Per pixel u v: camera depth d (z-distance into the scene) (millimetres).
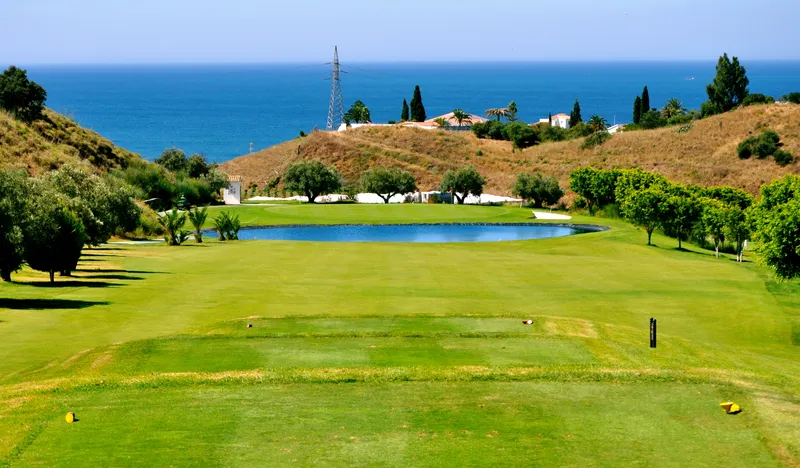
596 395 14773
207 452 11805
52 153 75875
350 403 14172
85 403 13969
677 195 58688
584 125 147500
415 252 48469
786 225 28328
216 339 18891
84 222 43562
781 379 16359
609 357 17688
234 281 33281
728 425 13219
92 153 87875
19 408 13594
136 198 73688
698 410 13961
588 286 34344
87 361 16828
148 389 14820
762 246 29562
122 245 52438
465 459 11680
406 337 19391
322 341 18891
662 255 50625
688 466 11539
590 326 21828
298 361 17000
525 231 76000
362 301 28047
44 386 14805
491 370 16219
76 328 21641
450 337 19469
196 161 106625
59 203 32188
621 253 51781
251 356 17391
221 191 105000
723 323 27203
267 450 11930
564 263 43125
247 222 77625
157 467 11234
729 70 134875
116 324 22406
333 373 15859
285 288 31266
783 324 27203
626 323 26297
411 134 142750
